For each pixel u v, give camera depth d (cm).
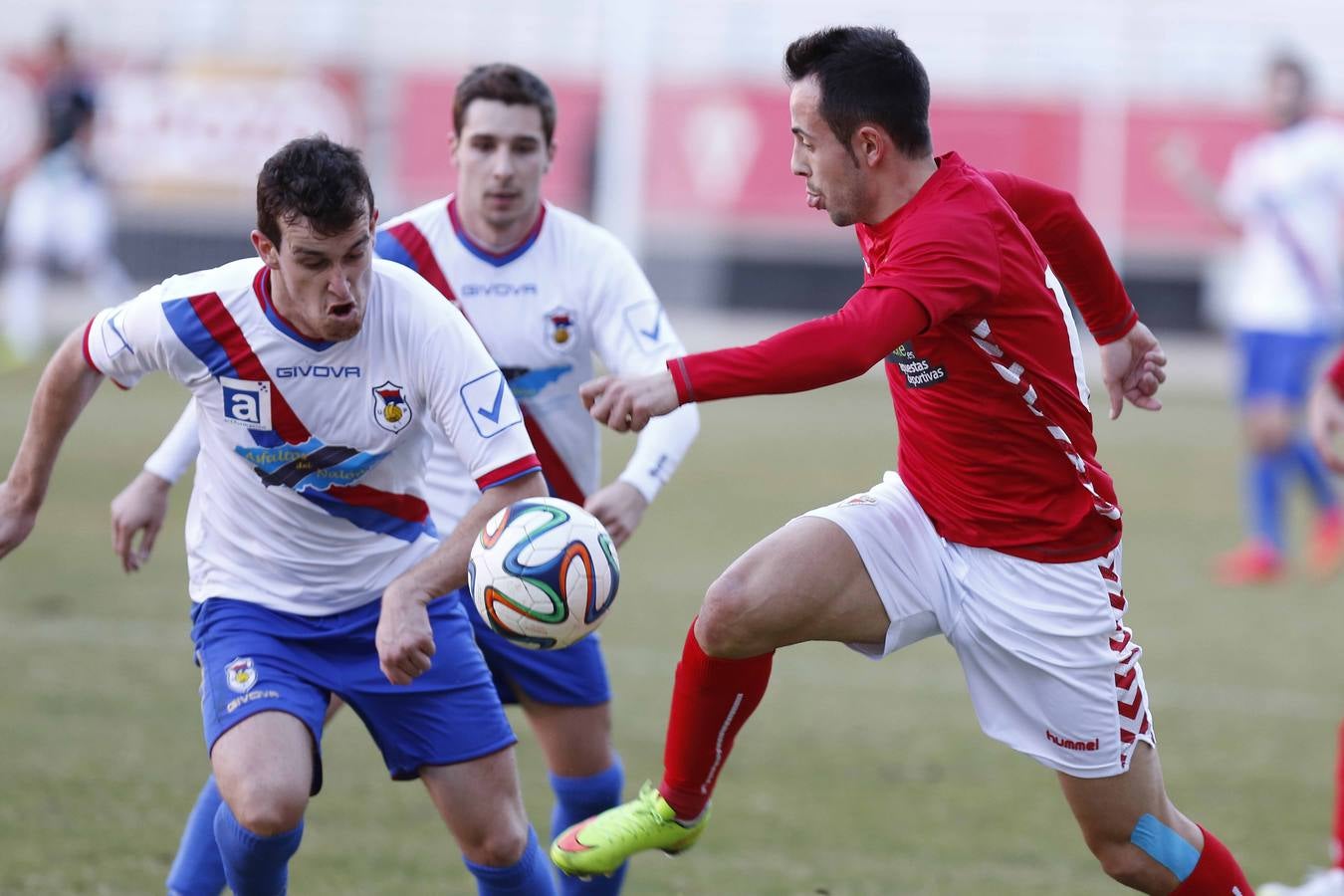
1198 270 6694
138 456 4362
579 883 1627
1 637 2711
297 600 1430
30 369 5675
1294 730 2441
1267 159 3616
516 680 1655
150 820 1875
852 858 1855
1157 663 2819
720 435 5247
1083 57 7231
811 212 6738
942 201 1340
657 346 1700
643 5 7100
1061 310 1407
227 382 1367
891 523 1420
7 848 1758
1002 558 1409
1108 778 1402
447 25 7119
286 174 1255
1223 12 7231
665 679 2617
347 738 2317
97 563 3266
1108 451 5197
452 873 1761
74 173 5716
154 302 1366
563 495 1769
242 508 1427
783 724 2445
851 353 1253
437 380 1364
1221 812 2050
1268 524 3550
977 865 1844
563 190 6819
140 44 6975
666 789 1453
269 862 1316
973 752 2322
